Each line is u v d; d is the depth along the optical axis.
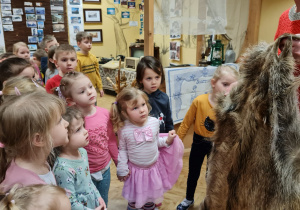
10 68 1.51
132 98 1.42
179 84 2.39
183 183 2.22
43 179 0.88
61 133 0.93
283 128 0.51
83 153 1.24
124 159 1.53
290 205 0.50
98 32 5.58
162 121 1.78
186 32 2.38
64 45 2.19
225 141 0.64
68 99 1.41
